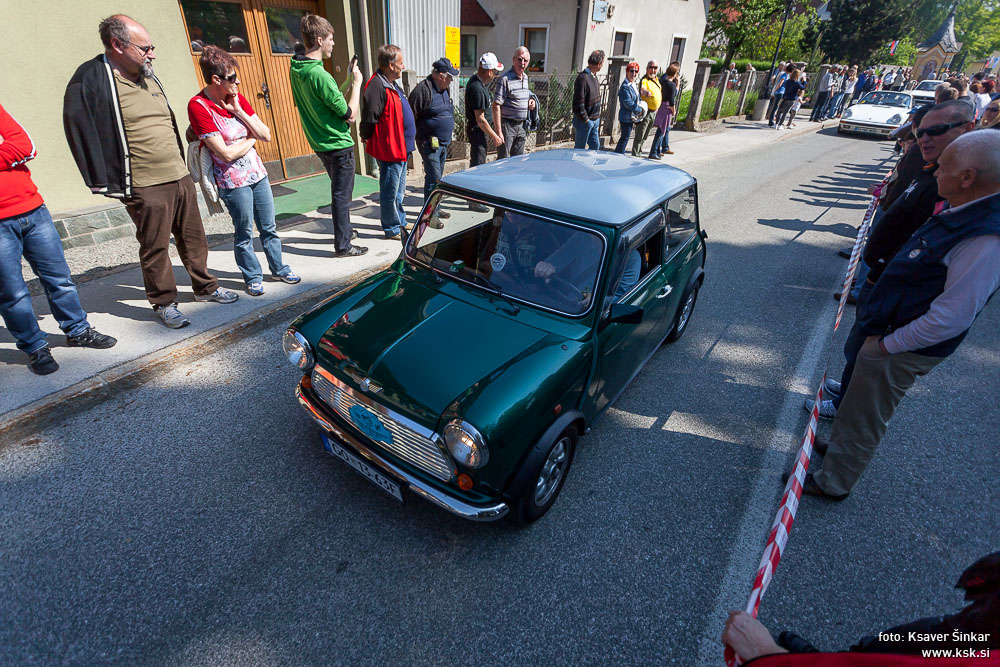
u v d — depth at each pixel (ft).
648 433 12.53
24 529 9.02
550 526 9.89
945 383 15.21
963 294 7.41
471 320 9.72
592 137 32.86
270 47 24.22
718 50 90.12
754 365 15.55
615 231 9.86
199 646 7.51
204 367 13.53
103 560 8.60
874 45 104.68
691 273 14.93
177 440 11.17
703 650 7.95
